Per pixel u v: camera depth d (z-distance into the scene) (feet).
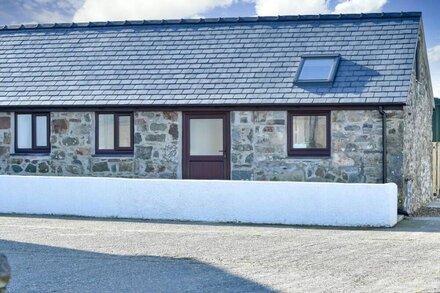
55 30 68.54
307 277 29.48
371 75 55.16
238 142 55.98
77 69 62.69
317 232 42.80
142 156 57.93
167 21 66.33
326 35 60.59
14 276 30.27
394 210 46.60
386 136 52.70
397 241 38.81
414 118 57.72
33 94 60.39
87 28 67.92
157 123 57.62
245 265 32.14
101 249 36.65
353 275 29.78
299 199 46.68
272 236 41.01
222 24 64.69
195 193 48.65
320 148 54.70
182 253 35.35
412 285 27.81
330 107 53.62
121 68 61.77
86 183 51.03
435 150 69.46
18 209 52.80
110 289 27.86
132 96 58.08
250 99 55.26
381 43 58.34
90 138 58.90
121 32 66.39
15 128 61.16
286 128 55.01
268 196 47.29
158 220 48.88
